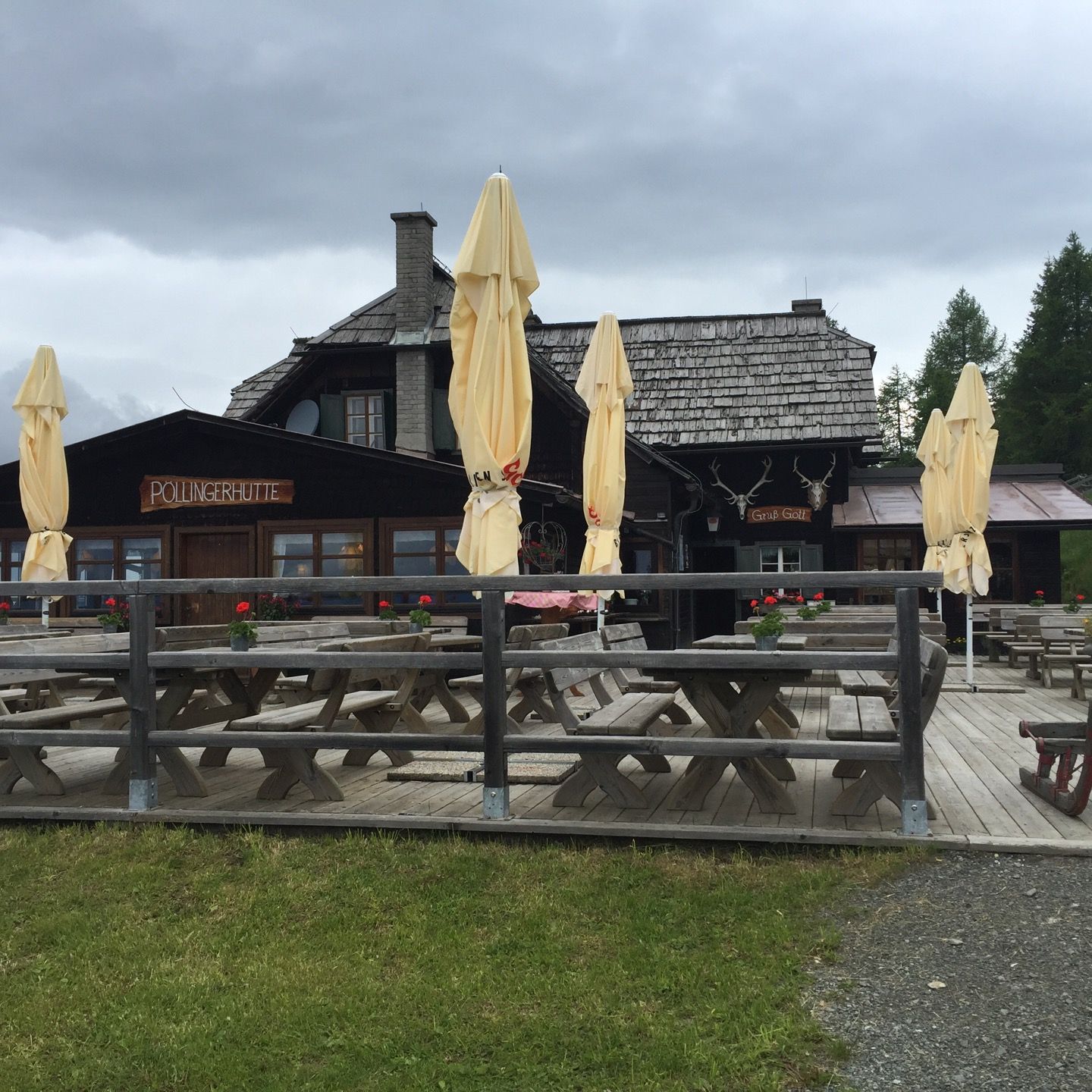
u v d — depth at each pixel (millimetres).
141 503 14688
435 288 20047
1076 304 46562
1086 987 3797
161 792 6496
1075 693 11328
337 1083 3502
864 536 21375
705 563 22484
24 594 6129
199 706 8688
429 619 9102
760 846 5215
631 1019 3785
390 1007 3971
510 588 5547
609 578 5414
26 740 6191
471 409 7887
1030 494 21781
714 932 4406
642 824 5375
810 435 20844
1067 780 5754
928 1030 3584
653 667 5363
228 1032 3863
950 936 4242
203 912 4938
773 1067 3428
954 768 6945
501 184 7902
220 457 14492
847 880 4824
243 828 5777
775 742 5289
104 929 4801
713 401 21969
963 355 60969
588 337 23266
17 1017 4059
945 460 14109
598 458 10406
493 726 5570
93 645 6977
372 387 19438
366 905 4875
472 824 5508
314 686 6238
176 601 14328
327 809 5910
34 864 5504
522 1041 3697
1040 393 45000
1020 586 20703
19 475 13781
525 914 4664
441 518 13797
